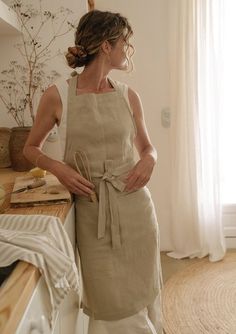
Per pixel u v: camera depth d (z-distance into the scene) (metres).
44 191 1.21
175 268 2.49
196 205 2.53
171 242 2.71
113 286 1.20
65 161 1.20
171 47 2.38
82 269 1.23
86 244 1.21
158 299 1.39
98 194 1.17
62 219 1.01
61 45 1.78
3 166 1.81
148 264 1.26
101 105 1.14
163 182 2.63
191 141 2.43
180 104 2.39
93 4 2.08
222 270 2.45
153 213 1.28
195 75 2.33
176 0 2.30
